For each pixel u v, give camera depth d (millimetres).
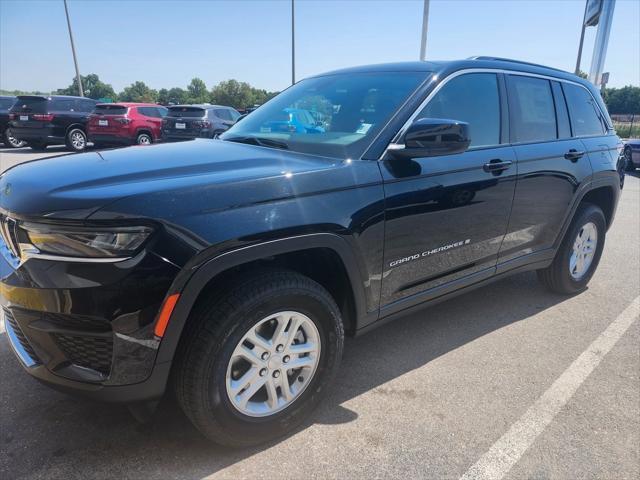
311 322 2291
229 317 1977
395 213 2520
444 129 2385
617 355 3240
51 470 2094
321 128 2805
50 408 2496
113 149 2754
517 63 3561
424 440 2359
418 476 2133
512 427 2477
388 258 2564
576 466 2223
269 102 3543
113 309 1791
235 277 2094
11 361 2910
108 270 1783
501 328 3607
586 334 3541
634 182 11977
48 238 1846
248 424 2164
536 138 3512
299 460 2205
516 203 3281
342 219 2277
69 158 2457
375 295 2584
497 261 3359
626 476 2174
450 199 2791
